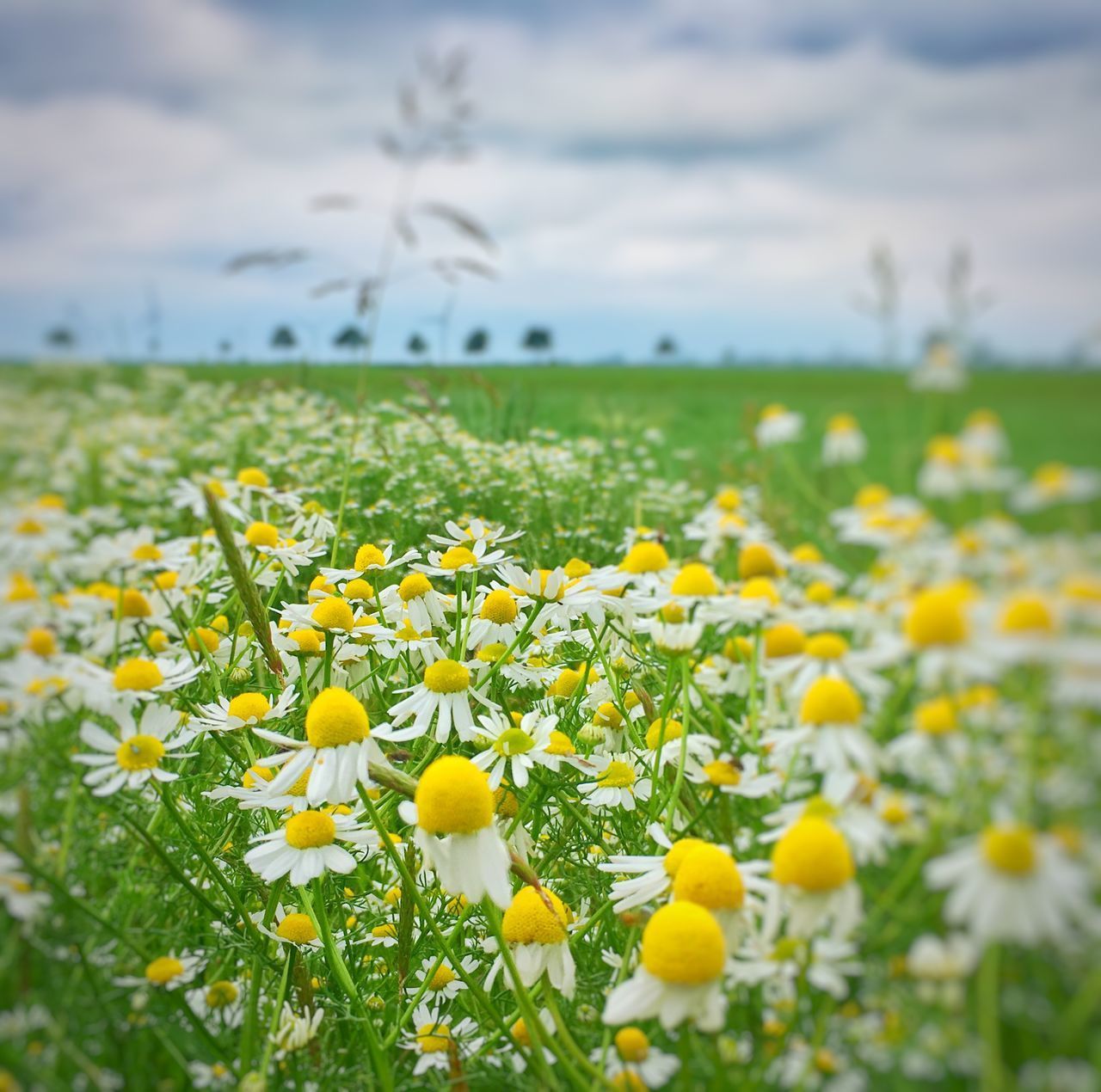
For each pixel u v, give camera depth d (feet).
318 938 0.56
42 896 0.49
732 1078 0.43
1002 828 0.36
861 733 0.46
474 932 0.59
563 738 0.56
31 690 0.61
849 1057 0.40
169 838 0.60
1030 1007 0.35
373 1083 0.50
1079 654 0.39
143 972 0.52
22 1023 0.46
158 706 0.61
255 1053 0.52
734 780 0.57
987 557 0.47
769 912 0.41
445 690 0.57
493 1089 0.50
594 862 0.58
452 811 0.43
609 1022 0.40
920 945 0.38
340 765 0.50
